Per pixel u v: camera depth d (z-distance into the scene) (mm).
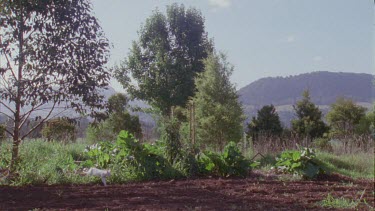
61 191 6445
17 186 6934
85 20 7629
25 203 5570
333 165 12469
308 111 23516
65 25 7562
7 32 7582
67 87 7590
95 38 7777
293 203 6176
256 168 11258
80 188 6977
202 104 19125
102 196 6262
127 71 30453
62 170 7895
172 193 6648
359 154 13992
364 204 6305
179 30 30812
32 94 7320
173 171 8742
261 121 22469
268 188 7500
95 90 7926
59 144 11664
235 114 18719
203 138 18281
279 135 21469
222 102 19266
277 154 13180
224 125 18422
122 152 8602
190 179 8680
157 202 5805
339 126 23125
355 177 10781
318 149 15695
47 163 8023
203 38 31562
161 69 29562
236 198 6387
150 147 8812
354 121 23891
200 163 9328
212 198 6301
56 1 7484
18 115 7750
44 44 7445
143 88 29594
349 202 6477
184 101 28703
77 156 10875
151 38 30812
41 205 5426
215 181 8211
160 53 30016
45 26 7523
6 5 7320
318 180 9336
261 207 5688
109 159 8805
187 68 30016
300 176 9328
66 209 5152
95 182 7816
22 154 7809
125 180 8148
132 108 26828
